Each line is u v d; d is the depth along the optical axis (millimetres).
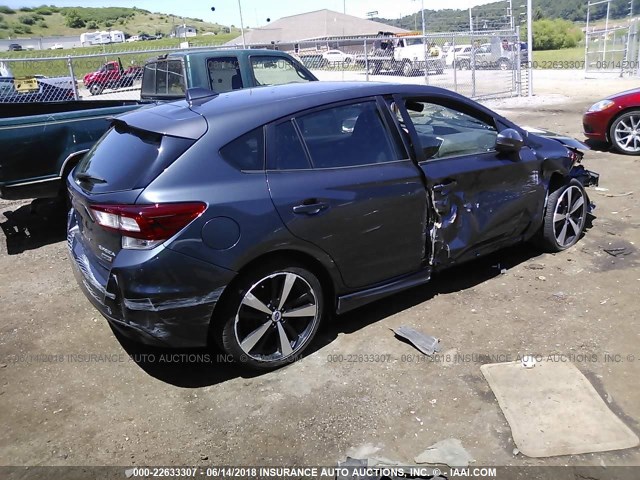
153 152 3164
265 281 3271
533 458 2660
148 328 3027
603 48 25078
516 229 4551
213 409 3131
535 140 4707
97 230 3166
